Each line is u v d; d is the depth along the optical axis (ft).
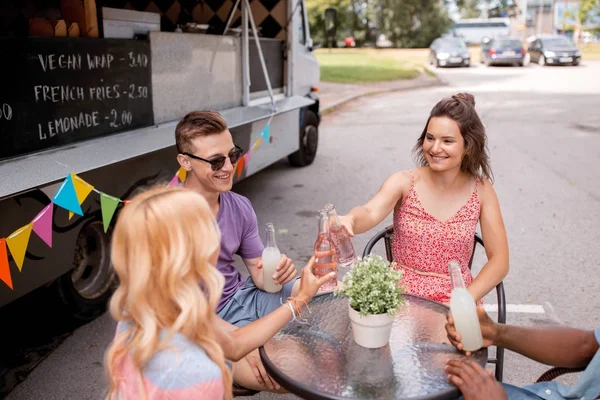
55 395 10.36
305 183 24.03
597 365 6.51
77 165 10.41
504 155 28.60
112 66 12.62
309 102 23.02
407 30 135.03
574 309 13.14
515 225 18.69
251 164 18.74
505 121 39.14
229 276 8.77
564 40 90.38
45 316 12.66
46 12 13.83
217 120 8.36
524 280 14.67
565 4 173.88
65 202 8.21
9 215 9.19
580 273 15.03
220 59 17.19
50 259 10.62
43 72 10.73
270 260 8.44
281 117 21.84
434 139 8.41
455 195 8.84
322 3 122.01
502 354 7.86
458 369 6.11
